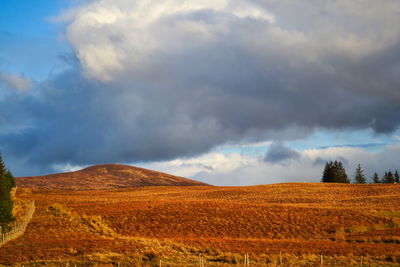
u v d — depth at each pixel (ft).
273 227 207.51
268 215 229.45
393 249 141.08
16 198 283.18
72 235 171.22
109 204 275.59
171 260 127.34
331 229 200.54
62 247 140.77
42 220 197.47
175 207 254.06
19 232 166.30
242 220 220.84
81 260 123.85
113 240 158.61
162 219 224.74
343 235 184.65
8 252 131.85
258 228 207.00
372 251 137.90
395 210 232.12
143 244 150.00
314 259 127.03
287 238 190.08
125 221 220.43
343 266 115.96
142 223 217.97
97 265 117.19
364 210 233.76
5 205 172.45
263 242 166.71
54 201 282.97
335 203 280.72
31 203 241.35
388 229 192.54
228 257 129.70
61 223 193.77
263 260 126.52
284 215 228.63
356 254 134.31
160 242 158.20
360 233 189.26
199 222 218.59
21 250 134.72
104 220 220.64
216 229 206.69
